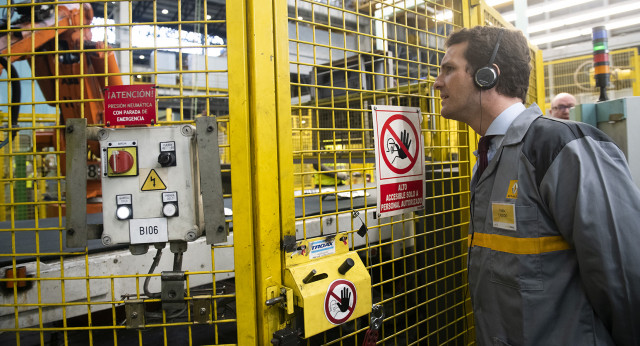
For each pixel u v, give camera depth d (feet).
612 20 53.62
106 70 3.50
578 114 9.28
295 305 3.82
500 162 3.80
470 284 4.20
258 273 3.72
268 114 3.74
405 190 5.01
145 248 3.56
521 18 26.94
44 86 12.12
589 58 26.13
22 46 10.18
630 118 8.24
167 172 3.46
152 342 6.62
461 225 6.40
